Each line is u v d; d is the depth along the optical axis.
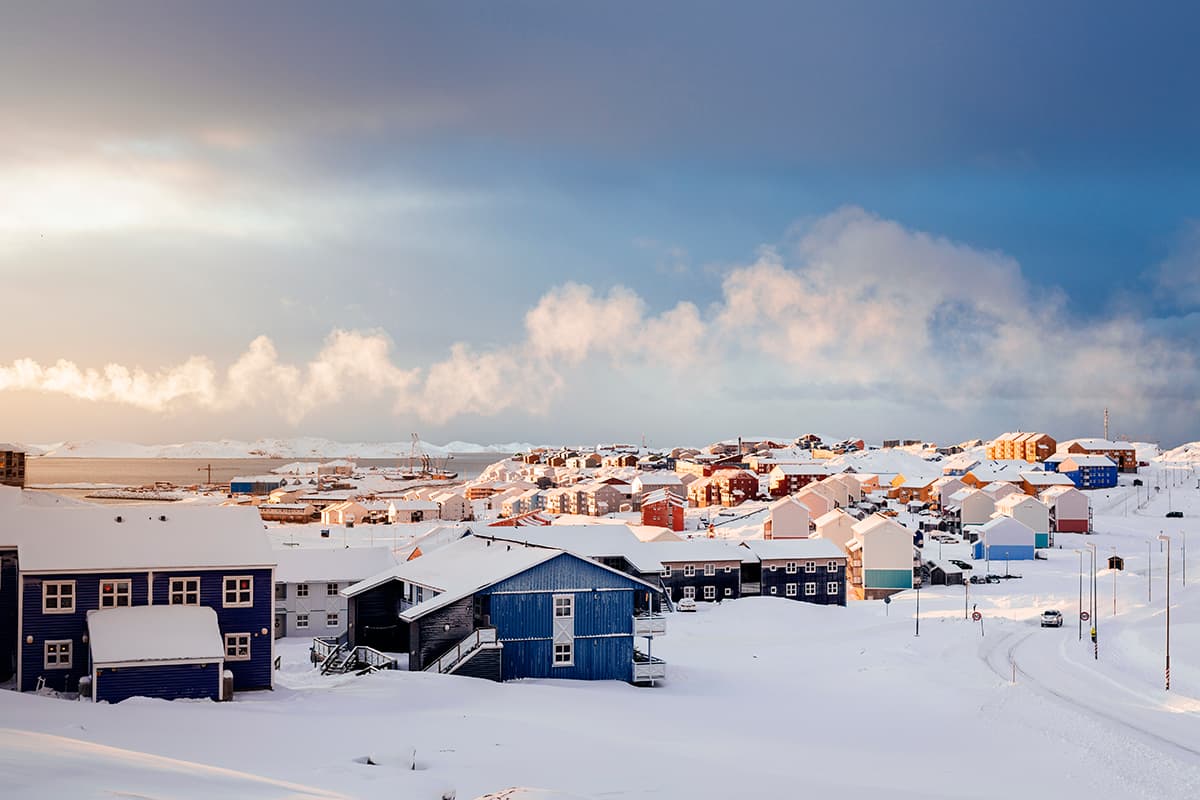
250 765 32.78
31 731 33.31
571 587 59.97
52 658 48.38
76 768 24.33
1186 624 84.88
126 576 49.50
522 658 58.84
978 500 179.00
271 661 50.69
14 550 50.44
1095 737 49.00
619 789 34.12
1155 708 57.62
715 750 42.50
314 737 38.72
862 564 118.75
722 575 106.56
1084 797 38.91
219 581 50.66
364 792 29.92
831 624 93.81
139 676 46.16
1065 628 88.44
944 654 76.44
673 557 105.56
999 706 57.34
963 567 129.88
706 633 88.06
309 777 31.44
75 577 48.84
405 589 66.00
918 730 51.38
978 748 47.72
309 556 84.31
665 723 48.50
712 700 56.50
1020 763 44.66
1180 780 41.69
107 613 48.53
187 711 42.22
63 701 42.41
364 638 66.00
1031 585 116.81
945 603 106.75
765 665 72.31
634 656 61.53
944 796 37.28
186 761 31.47
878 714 55.19
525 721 45.19
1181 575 114.56
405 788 31.06
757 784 36.38
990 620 93.62
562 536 102.25
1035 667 71.06
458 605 58.31
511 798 23.48
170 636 47.44
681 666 68.44
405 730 41.19
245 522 53.34
